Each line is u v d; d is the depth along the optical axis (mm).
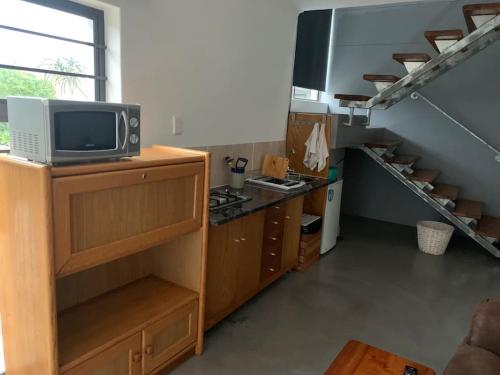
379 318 2863
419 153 5117
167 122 2531
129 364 1830
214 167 3064
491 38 3438
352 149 5566
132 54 2205
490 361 1496
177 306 2061
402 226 5320
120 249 1679
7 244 1574
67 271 1476
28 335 1581
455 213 4250
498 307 1679
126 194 1677
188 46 2590
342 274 3617
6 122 1820
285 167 3473
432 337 2648
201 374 2146
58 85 2035
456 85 4758
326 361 2328
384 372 1547
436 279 3605
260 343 2467
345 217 5652
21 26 1830
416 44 4902
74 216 1475
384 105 4504
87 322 1851
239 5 2994
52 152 1388
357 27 5211
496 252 4105
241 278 2723
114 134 1625
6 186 1500
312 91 5422
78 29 2061
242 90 3230
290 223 3334
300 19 4465
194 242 2176
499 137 4629
